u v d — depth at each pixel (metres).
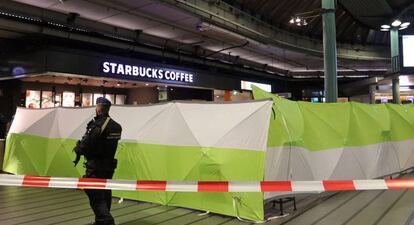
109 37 12.84
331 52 10.84
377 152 7.60
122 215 5.16
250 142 4.97
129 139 6.18
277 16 17.39
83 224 4.76
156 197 5.81
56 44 11.51
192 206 5.43
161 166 5.73
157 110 6.06
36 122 7.92
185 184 4.12
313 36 20.28
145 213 5.26
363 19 20.23
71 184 4.20
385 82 21.67
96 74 11.83
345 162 6.66
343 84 26.75
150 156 5.90
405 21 18.55
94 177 4.37
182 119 5.65
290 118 5.71
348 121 6.93
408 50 16.23
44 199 6.23
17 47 11.67
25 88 12.93
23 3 9.88
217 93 18.75
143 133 6.08
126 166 6.14
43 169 7.49
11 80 12.86
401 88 20.44
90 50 12.13
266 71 22.53
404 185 3.58
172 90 16.17
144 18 11.81
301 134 5.82
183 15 11.72
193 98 17.42
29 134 8.02
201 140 5.35
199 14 11.93
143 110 6.28
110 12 11.03
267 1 15.97
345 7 18.66
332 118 6.70
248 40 15.58
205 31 13.74
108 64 12.21
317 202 5.83
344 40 22.56
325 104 6.71
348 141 6.81
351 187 3.60
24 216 5.14
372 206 5.57
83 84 14.44
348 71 25.67
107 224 4.34
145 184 4.16
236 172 4.98
